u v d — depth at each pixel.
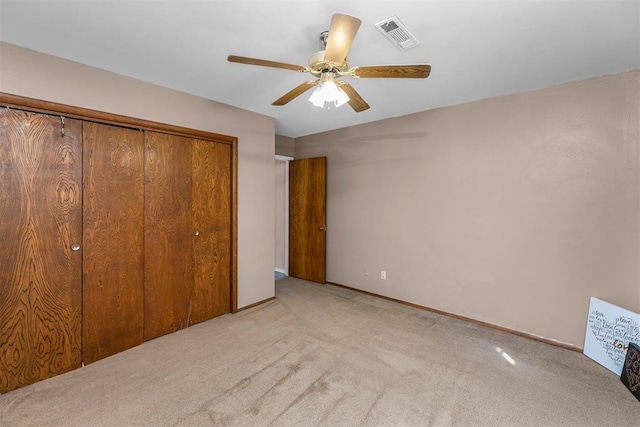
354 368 2.27
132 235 2.57
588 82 2.45
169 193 2.81
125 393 1.97
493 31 1.77
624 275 2.33
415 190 3.51
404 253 3.64
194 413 1.79
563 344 2.60
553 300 2.65
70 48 2.01
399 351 2.53
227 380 2.12
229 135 3.24
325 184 4.44
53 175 2.14
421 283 3.50
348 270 4.25
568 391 2.01
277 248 5.38
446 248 3.29
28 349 2.06
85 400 1.91
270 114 3.58
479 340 2.73
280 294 4.02
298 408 1.84
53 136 2.14
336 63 1.58
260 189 3.60
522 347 2.60
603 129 2.39
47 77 2.09
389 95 2.88
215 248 3.21
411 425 1.71
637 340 2.13
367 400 1.92
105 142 2.39
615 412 1.82
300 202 4.77
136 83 2.53
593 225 2.45
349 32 1.35
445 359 2.40
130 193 2.55
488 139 2.97
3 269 1.96
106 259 2.42
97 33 1.83
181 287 2.93
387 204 3.78
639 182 2.26
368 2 1.50
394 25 1.71
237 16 1.65
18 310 2.02
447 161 3.25
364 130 3.99
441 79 2.49
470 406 1.87
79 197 2.27
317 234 4.54
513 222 2.84
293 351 2.52
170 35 1.85
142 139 2.62
